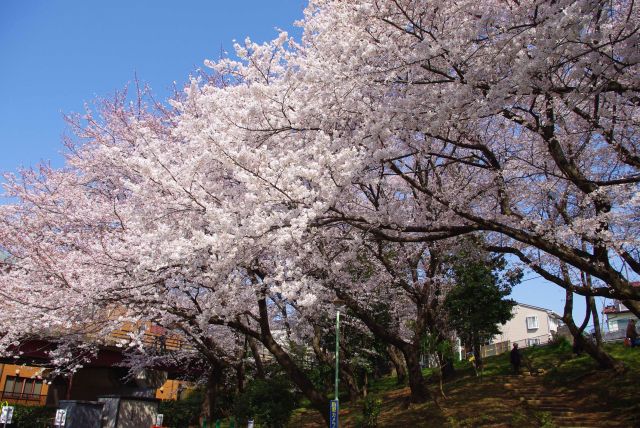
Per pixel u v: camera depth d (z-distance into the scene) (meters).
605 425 9.84
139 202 9.38
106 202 10.92
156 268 7.52
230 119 7.17
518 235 7.07
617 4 7.17
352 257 8.98
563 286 7.97
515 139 9.65
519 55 6.27
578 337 14.30
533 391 13.45
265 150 6.57
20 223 11.18
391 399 15.98
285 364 10.50
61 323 9.12
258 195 6.56
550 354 17.92
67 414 10.65
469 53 6.49
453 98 6.02
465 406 12.25
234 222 6.65
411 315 16.52
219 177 8.00
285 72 6.88
